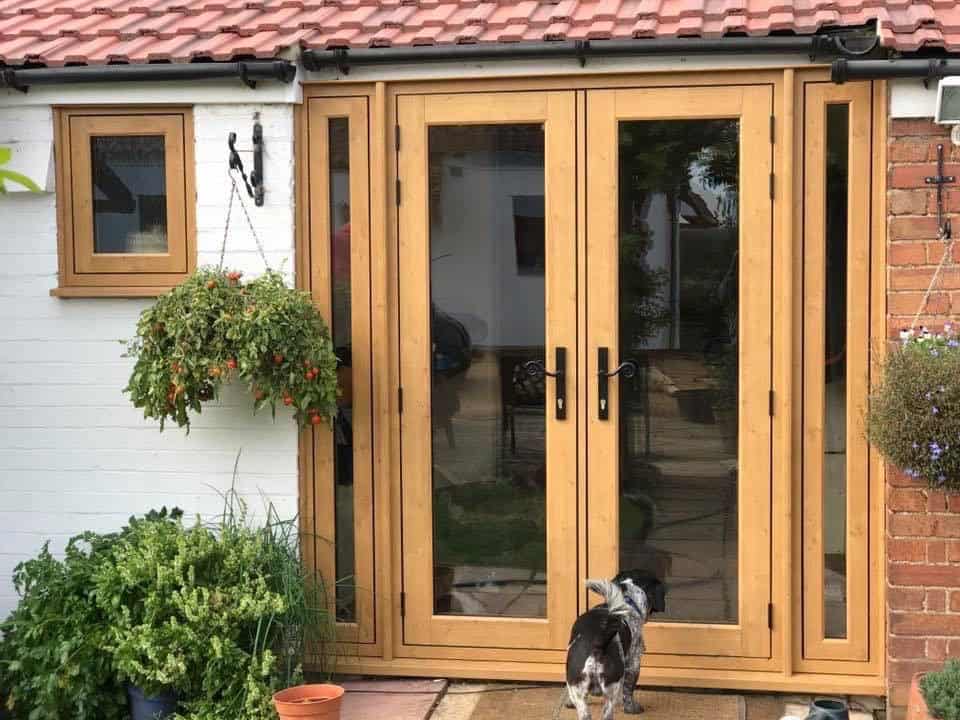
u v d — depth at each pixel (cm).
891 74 469
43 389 555
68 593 509
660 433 519
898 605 486
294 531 539
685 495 518
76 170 549
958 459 436
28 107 544
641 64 503
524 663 534
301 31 529
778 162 500
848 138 495
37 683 485
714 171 508
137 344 522
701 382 514
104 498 554
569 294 520
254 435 542
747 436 509
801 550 509
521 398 528
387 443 537
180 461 548
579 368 521
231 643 484
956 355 441
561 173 518
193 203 542
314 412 518
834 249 500
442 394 535
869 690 502
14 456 559
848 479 502
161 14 572
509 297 527
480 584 537
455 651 539
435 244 532
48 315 553
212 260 538
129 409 551
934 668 484
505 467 532
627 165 514
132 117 543
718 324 511
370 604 542
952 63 463
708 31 484
